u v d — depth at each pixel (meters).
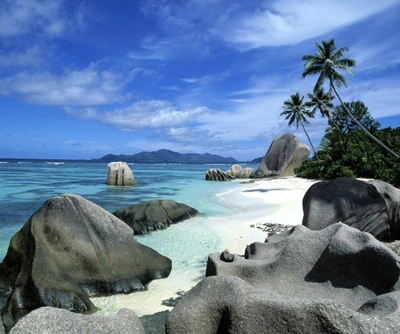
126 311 3.43
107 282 7.74
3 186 32.22
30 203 21.31
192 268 9.45
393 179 26.20
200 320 3.54
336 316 3.09
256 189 29.70
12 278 7.48
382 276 4.48
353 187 9.29
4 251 10.87
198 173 67.62
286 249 5.32
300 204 19.69
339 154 37.66
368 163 33.81
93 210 8.55
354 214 8.92
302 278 5.01
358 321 3.06
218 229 14.09
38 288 6.89
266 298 3.38
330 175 35.22
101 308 7.05
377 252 4.57
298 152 46.00
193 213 16.94
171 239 12.57
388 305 3.43
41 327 2.82
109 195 26.06
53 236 7.85
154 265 8.77
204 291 3.74
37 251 7.48
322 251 5.16
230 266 5.41
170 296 7.61
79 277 7.56
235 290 3.59
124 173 34.47
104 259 8.10
